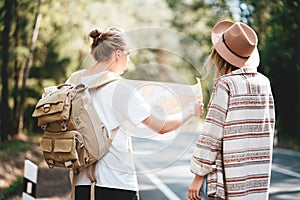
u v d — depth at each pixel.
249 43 4.21
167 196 11.76
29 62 24.67
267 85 4.33
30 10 23.03
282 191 12.85
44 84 27.11
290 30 27.92
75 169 4.34
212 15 39.66
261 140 4.21
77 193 4.38
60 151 4.19
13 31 23.31
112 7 23.08
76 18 23.11
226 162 4.15
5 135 22.39
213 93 4.22
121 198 4.26
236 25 4.25
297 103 31.25
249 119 4.16
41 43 24.59
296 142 29.50
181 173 15.19
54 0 23.02
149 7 30.34
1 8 21.58
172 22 41.12
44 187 12.45
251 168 4.16
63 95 4.21
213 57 4.32
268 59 29.27
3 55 21.86
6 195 10.48
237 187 4.12
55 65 25.59
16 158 17.58
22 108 25.75
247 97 4.18
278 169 17.75
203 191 4.24
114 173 4.26
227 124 4.14
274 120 4.38
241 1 27.47
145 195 11.91
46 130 4.28
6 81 22.23
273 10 26.88
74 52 24.31
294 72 30.92
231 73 4.26
